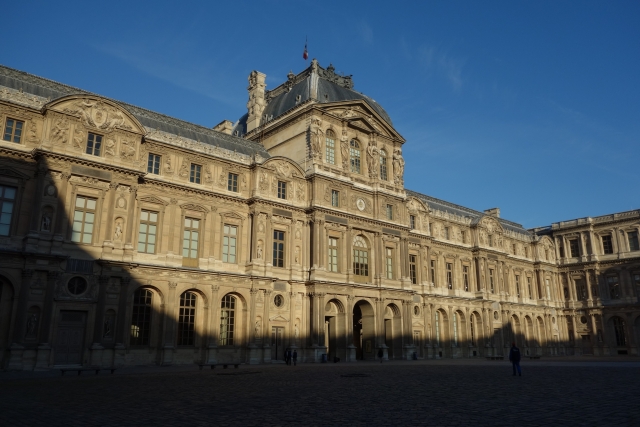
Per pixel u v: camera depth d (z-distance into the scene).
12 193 42.62
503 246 97.06
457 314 84.25
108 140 47.31
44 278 42.12
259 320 55.25
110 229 46.06
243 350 54.03
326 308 62.19
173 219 51.66
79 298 43.62
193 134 58.31
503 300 91.56
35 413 18.78
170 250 50.69
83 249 44.56
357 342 71.06
